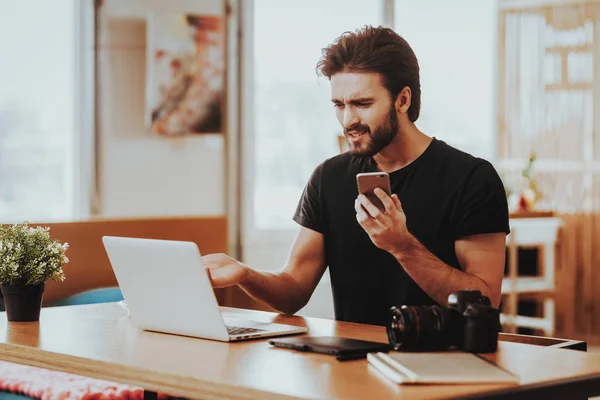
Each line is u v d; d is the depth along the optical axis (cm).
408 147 249
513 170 698
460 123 710
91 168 530
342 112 238
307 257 264
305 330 216
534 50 691
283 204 622
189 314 207
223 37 573
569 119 682
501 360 181
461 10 704
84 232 379
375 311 253
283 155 620
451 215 244
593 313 683
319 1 632
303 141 629
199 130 564
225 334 201
